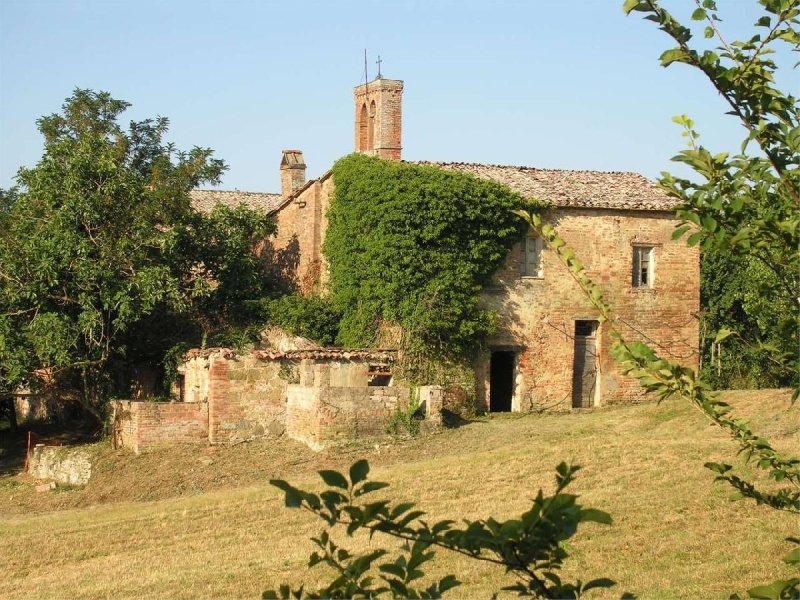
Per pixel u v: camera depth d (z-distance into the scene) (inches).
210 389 1160.8
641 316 1380.4
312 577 665.0
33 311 1252.5
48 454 1195.9
